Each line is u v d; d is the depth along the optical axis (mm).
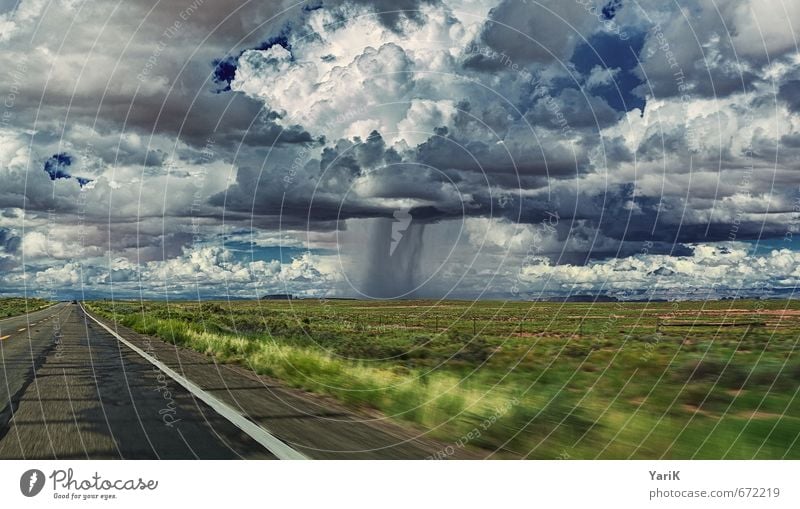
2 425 7867
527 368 14117
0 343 22500
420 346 20656
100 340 24484
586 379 12070
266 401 10062
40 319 50625
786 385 10539
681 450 7789
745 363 11883
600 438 8312
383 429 8484
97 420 8164
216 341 19766
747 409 9430
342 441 7512
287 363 14547
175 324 29453
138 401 9586
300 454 6785
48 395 10125
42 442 7070
